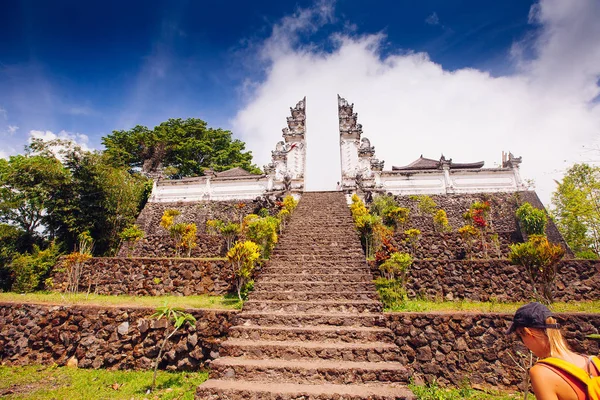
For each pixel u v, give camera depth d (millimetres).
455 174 16359
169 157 29516
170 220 13750
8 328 6828
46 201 13672
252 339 5375
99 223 14352
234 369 4547
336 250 9273
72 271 9961
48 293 10023
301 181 18875
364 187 16656
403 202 16062
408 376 4379
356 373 4410
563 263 8312
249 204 17312
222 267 9164
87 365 6230
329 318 5770
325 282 7164
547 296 6930
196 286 9141
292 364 4602
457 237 11172
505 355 5359
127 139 28203
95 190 14688
